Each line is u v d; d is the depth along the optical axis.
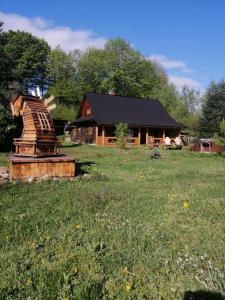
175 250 5.08
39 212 6.96
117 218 6.72
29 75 69.38
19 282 4.03
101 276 4.21
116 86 68.88
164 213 7.20
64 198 8.31
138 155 24.30
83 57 71.94
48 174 11.37
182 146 36.97
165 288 4.00
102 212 7.19
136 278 4.20
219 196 9.04
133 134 41.97
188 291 3.95
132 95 69.50
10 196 8.45
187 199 8.57
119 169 15.27
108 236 5.59
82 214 6.92
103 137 38.16
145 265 4.56
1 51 35.09
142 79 71.31
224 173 14.39
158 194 9.18
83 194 8.79
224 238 5.64
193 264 4.62
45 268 4.37
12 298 3.74
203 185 10.86
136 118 41.91
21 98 12.19
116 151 27.56
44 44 73.06
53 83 73.25
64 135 50.09
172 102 66.94
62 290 3.88
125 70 70.06
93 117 39.31
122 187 10.18
